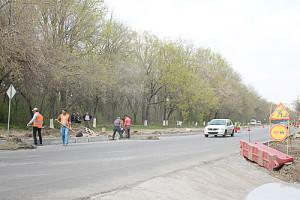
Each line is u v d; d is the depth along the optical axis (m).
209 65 63.59
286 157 10.55
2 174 6.52
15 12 20.14
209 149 14.36
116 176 6.75
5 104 34.25
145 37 45.91
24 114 35.81
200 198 5.46
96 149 12.74
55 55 24.59
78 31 29.02
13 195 4.80
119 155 10.62
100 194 5.13
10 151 11.47
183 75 46.22
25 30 20.47
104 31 33.22
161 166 8.45
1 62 19.72
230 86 67.19
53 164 8.14
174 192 5.69
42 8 23.84
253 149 11.41
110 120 48.06
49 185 5.60
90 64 28.19
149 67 46.78
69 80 26.69
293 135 33.19
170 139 21.80
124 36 38.38
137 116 56.94
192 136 28.27
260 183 7.95
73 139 17.47
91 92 32.78
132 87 39.16
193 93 48.53
